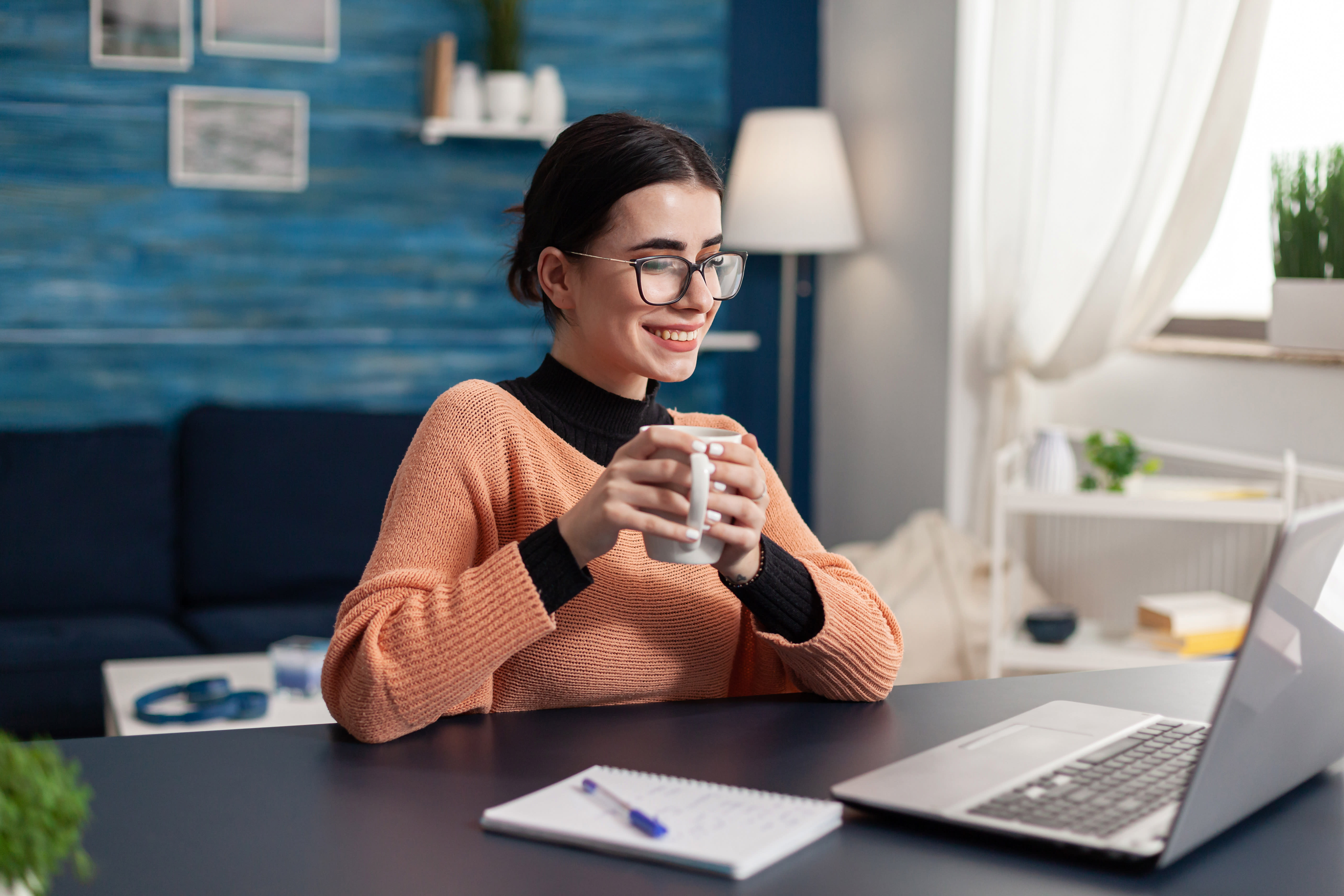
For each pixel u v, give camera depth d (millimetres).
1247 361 2641
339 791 866
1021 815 775
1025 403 3242
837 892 701
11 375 3396
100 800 848
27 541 3121
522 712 1074
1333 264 1964
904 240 3703
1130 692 1142
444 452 1132
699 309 1122
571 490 1184
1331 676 826
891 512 3807
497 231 3801
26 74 3346
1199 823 726
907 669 2836
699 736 997
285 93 3568
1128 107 2781
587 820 785
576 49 3863
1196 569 2736
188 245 3527
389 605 1016
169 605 3264
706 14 3996
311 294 3654
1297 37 2613
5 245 3371
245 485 3338
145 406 3523
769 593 1069
